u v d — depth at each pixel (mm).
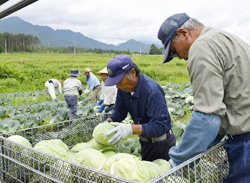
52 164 1962
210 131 1575
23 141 2611
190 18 1881
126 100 2922
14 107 8570
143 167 1867
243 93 1575
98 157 2115
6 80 19359
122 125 2465
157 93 2602
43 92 13984
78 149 2799
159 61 47562
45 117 7148
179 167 1465
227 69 1604
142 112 2789
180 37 1860
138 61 47656
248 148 1604
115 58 2506
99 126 2740
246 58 1601
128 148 3367
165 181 1508
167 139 2969
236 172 1652
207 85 1567
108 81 2504
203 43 1640
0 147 2217
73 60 49531
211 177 1750
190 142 1636
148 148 3043
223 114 1593
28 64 35344
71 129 3346
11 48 192250
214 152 1758
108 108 6066
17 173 2115
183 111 7336
